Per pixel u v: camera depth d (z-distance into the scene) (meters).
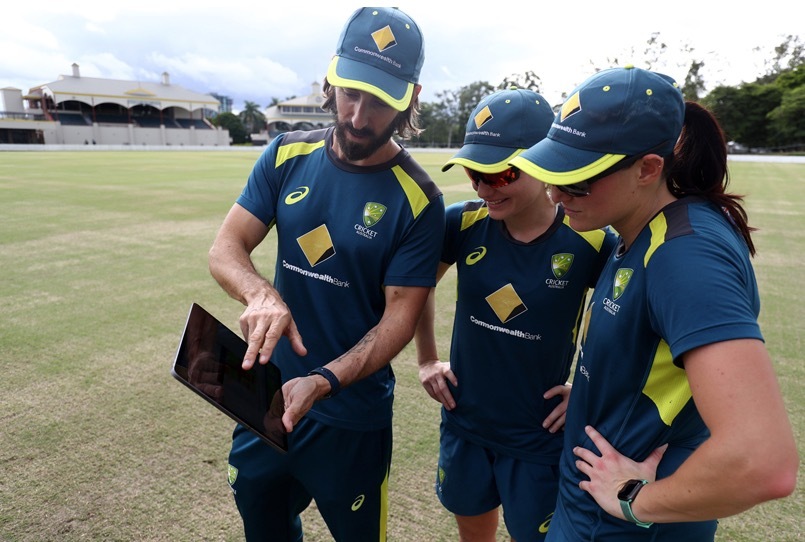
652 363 1.07
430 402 3.05
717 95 43.91
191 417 2.82
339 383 1.38
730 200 1.07
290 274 1.67
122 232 7.46
